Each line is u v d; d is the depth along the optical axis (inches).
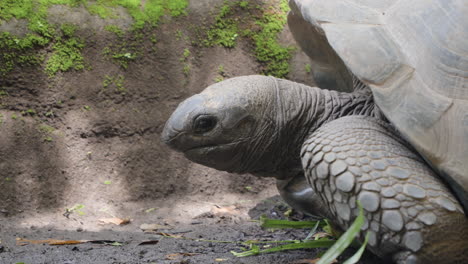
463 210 105.3
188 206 192.9
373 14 116.5
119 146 195.8
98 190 188.7
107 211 183.5
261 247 138.0
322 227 153.6
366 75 108.8
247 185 207.5
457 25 107.7
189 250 135.6
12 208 174.9
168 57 206.5
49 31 191.8
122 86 199.3
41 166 183.6
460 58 104.7
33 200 178.7
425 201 99.4
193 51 210.4
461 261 100.7
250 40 219.0
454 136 99.4
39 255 127.0
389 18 114.2
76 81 194.1
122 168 194.2
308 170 110.8
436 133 100.3
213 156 130.3
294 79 222.8
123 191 191.3
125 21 203.3
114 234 157.2
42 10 193.5
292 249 133.6
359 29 114.6
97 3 203.6
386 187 100.7
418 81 105.0
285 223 140.3
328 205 109.2
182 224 173.8
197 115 126.0
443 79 104.0
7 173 178.4
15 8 190.4
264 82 133.0
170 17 210.2
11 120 184.2
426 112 101.8
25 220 171.3
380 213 100.0
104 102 196.5
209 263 121.0
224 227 167.9
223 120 126.0
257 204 196.5
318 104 135.0
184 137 127.9
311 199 133.0
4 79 185.3
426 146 100.3
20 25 189.0
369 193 100.7
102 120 194.9
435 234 98.5
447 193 101.8
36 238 149.1
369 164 103.6
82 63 195.8
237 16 219.8
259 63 219.6
